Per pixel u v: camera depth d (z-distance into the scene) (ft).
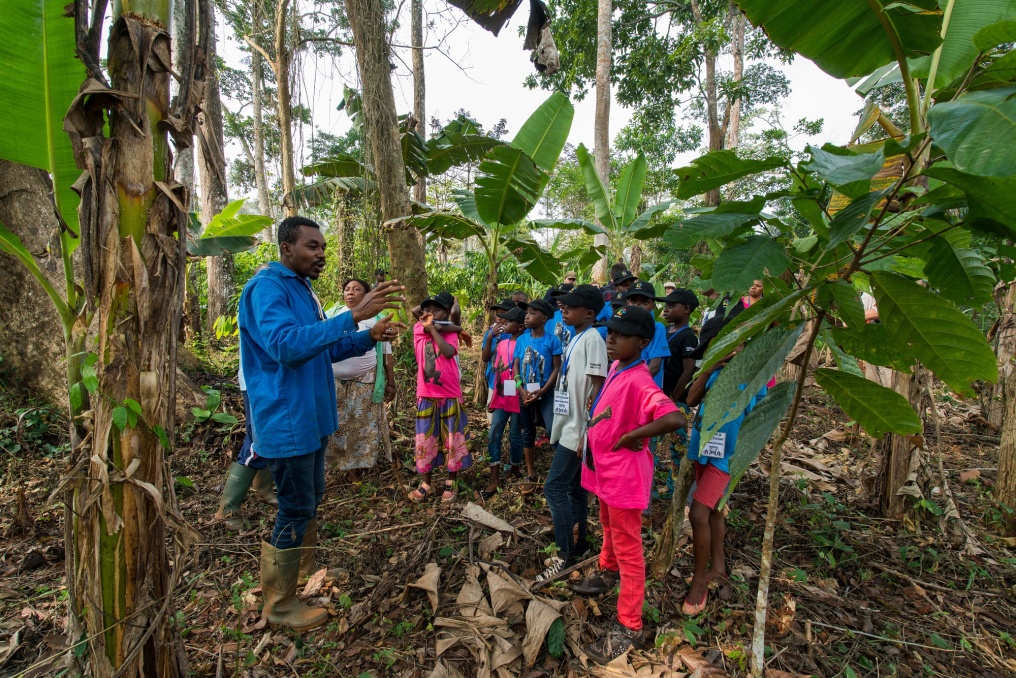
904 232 6.16
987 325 25.07
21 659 7.59
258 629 8.45
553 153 21.66
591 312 10.14
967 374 5.74
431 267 38.01
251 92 62.80
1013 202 4.39
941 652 8.29
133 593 5.64
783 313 6.42
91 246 5.19
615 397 8.21
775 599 9.34
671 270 40.60
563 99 21.08
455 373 12.92
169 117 5.49
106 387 5.26
